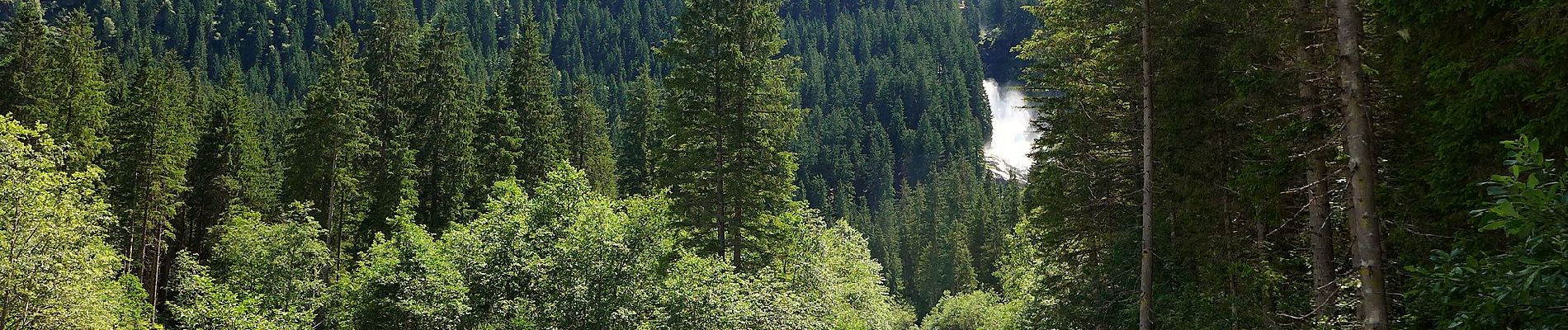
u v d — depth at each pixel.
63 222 22.03
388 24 54.00
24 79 38.09
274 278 33.12
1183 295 17.25
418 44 57.69
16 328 20.69
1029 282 28.50
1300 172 14.60
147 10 179.88
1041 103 20.91
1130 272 19.77
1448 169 10.94
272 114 94.00
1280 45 12.72
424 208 43.59
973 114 193.62
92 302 22.80
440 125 46.16
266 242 34.38
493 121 46.38
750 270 28.83
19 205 20.86
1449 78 10.34
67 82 40.12
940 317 62.22
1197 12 14.94
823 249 37.94
